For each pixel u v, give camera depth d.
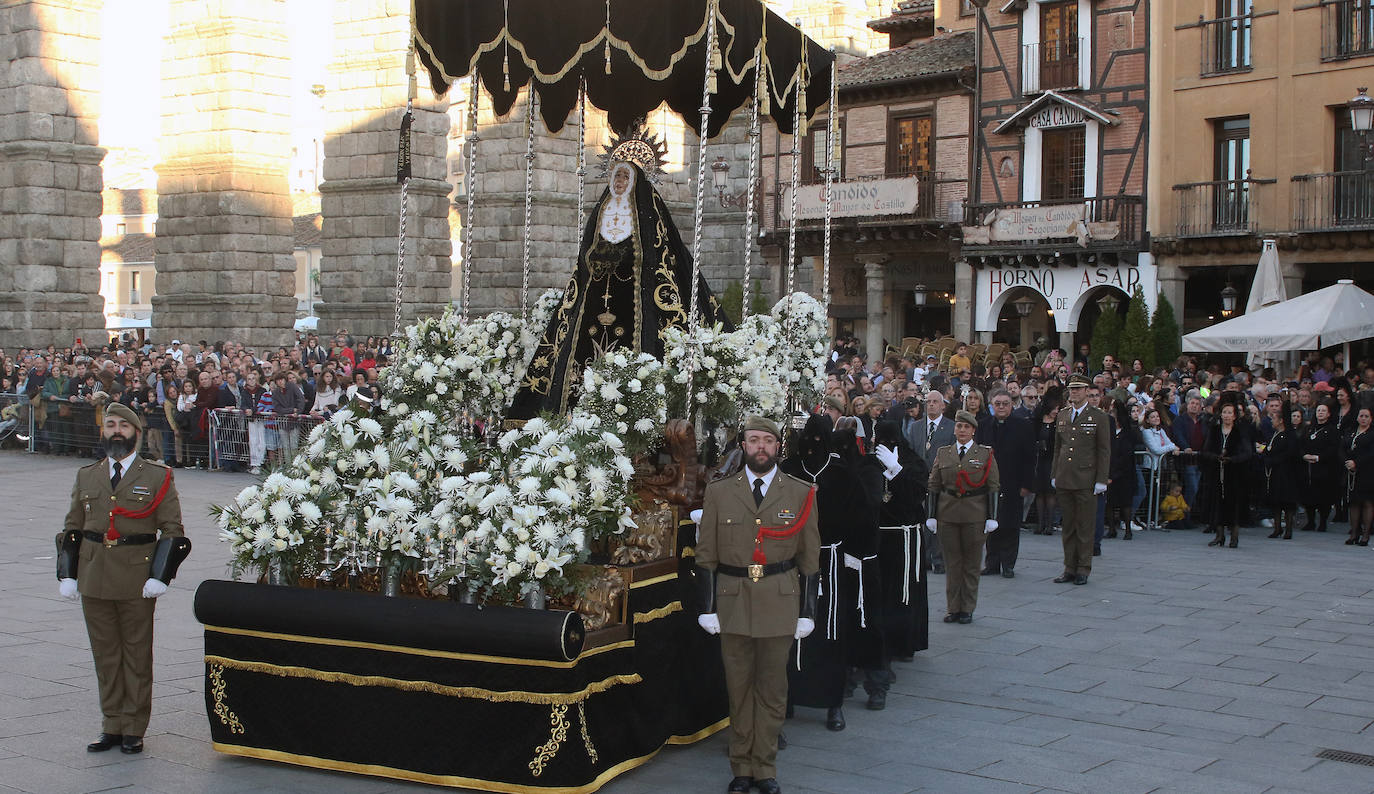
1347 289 22.83
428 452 8.23
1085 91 30.91
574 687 7.09
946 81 32.97
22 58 33.09
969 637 11.56
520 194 41.16
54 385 27.66
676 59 8.70
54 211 33.53
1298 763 7.98
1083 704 9.31
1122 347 28.12
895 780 7.57
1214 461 17.28
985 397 19.80
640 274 9.61
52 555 15.10
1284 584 14.29
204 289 35.34
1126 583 14.36
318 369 25.89
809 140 36.00
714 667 8.55
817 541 7.52
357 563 7.83
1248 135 29.00
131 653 7.93
